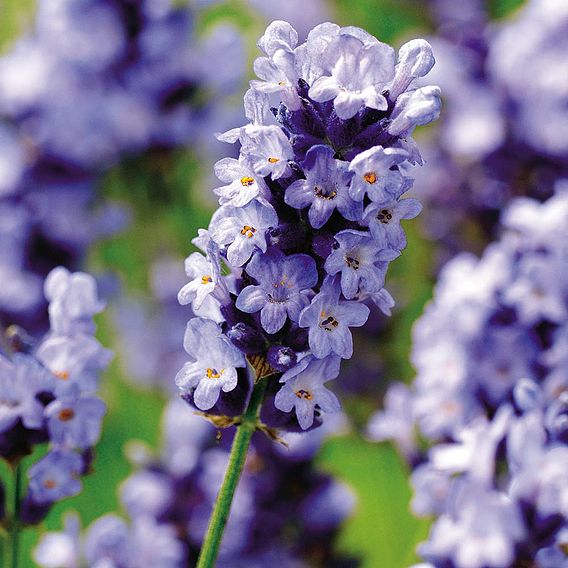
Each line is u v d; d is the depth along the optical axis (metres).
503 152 0.58
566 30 0.58
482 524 0.40
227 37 0.60
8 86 0.59
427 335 0.46
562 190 0.49
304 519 0.47
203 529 0.46
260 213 0.35
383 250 0.35
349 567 0.47
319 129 0.36
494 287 0.45
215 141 0.60
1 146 0.59
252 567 0.47
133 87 0.59
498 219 0.58
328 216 0.35
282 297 0.35
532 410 0.41
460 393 0.45
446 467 0.41
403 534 0.55
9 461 0.39
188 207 0.62
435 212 0.59
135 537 0.45
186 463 0.47
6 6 0.65
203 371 0.36
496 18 0.67
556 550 0.40
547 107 0.57
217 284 0.36
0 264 0.56
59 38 0.59
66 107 0.59
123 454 0.58
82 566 0.44
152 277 0.62
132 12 0.59
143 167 0.61
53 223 0.58
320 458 0.49
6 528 0.39
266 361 0.36
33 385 0.38
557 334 0.44
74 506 0.55
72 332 0.39
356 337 0.56
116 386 0.61
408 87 0.36
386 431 0.47
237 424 0.37
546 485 0.40
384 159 0.35
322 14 0.70
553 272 0.44
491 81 0.59
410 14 0.68
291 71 0.35
